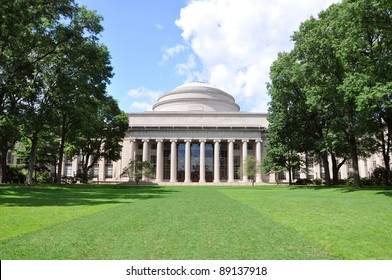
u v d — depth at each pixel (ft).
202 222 40.16
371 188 111.55
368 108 76.59
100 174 271.69
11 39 85.10
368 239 30.86
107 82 133.69
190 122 278.05
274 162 194.49
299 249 27.30
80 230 34.73
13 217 44.11
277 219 43.04
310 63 113.19
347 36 91.30
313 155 173.37
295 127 144.97
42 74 121.80
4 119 108.99
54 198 77.92
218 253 25.99
